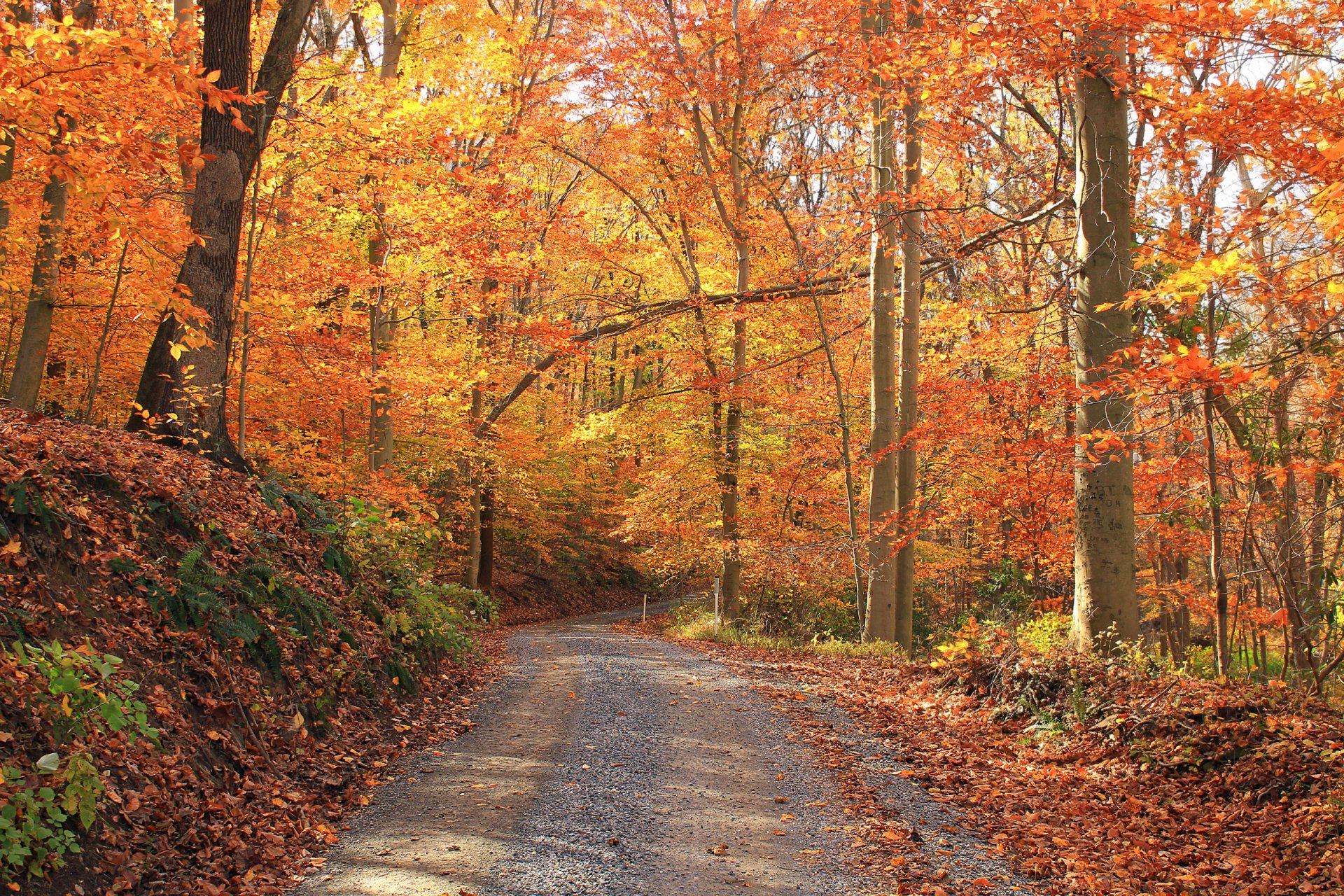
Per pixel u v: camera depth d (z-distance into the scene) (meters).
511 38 19.41
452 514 23.94
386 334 19.44
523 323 18.66
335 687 7.89
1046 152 15.84
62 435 7.27
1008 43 8.07
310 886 4.80
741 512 23.31
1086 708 8.62
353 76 13.18
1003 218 14.74
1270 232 7.89
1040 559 16.17
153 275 6.66
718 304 21.09
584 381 36.16
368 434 18.81
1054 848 6.04
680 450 23.19
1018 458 14.47
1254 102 6.59
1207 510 12.17
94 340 14.30
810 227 20.73
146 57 5.93
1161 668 9.06
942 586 26.98
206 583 6.89
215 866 4.79
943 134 14.73
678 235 23.05
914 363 16.83
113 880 4.31
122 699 5.26
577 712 9.57
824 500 22.69
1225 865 5.73
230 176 10.10
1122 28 7.36
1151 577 17.77
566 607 34.59
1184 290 6.27
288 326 14.07
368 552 10.86
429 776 6.99
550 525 31.55
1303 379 8.66
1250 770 6.82
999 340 15.08
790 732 9.07
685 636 20.38
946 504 17.56
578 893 4.85
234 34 9.99
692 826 6.11
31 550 5.61
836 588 23.59
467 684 11.07
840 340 21.92
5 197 8.23
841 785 7.25
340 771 6.73
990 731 9.33
